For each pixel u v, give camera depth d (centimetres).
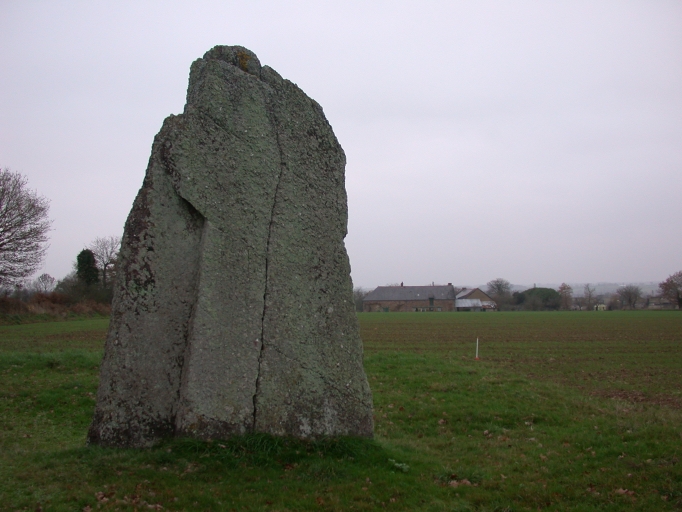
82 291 6381
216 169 689
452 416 1082
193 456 616
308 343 715
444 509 562
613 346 3086
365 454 689
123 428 640
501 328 4828
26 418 999
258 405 675
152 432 646
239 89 722
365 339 3650
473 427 1023
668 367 2192
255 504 541
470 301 13312
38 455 632
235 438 652
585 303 12775
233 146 705
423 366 1612
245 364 673
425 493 605
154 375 652
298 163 747
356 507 557
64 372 1454
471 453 810
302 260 729
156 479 569
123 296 650
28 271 4516
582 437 870
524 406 1145
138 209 661
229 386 661
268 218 714
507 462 751
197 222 685
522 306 12569
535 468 711
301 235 734
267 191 718
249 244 696
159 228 664
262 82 743
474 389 1306
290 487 588
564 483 646
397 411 1130
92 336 3300
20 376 1374
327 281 742
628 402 1412
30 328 4100
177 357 661
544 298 12419
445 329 4744
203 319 653
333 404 720
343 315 746
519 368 2144
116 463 595
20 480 548
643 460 707
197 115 689
